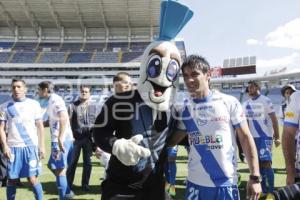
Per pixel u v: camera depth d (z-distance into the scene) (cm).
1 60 4950
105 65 4838
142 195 284
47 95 596
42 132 525
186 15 301
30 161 500
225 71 4947
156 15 4984
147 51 303
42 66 4872
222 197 281
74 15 5050
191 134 296
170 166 601
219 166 283
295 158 303
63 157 557
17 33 5472
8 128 499
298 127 300
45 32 5494
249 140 285
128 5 4753
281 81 4369
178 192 652
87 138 668
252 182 278
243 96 3675
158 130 293
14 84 503
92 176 827
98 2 4700
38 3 4744
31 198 605
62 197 561
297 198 269
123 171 285
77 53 5106
